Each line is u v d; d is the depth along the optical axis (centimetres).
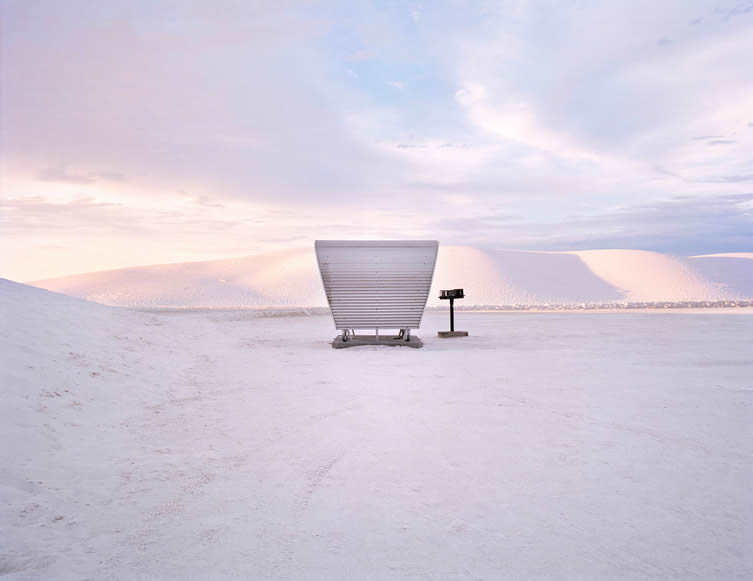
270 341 1264
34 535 279
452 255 5431
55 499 325
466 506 313
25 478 351
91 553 263
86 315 892
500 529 283
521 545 266
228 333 1370
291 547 267
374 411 544
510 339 1279
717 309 2975
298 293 4684
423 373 771
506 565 247
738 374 745
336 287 1152
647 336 1310
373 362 889
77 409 511
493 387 662
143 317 1120
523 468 375
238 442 445
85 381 591
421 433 464
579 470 370
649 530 280
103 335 807
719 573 239
